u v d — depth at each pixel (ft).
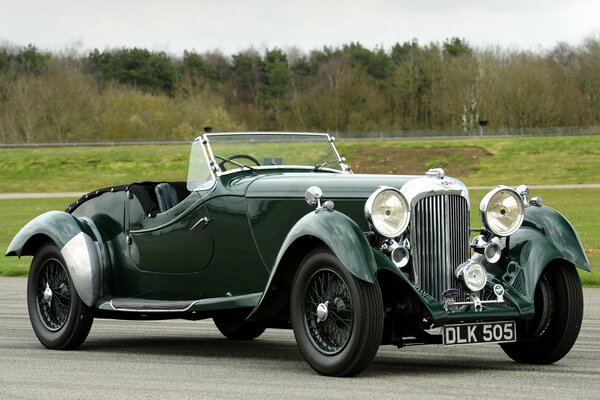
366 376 23.50
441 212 24.79
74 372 24.66
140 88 431.02
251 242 27.09
